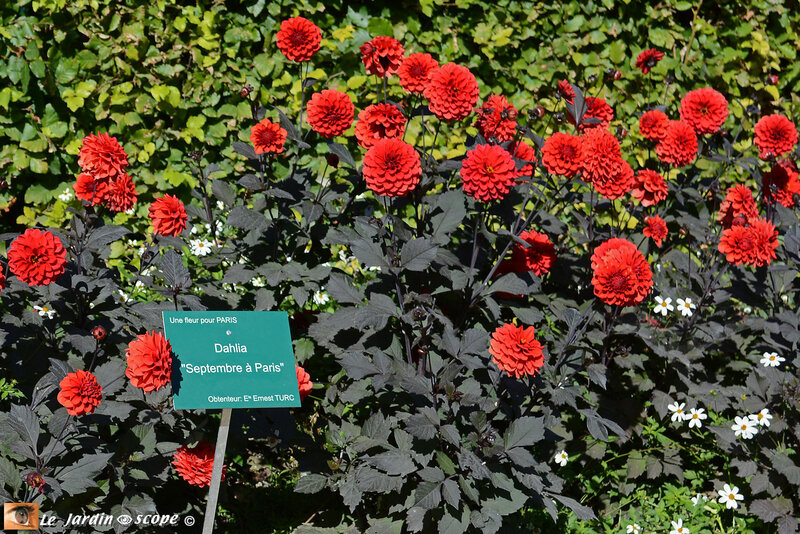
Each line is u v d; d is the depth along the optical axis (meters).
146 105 5.12
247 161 5.34
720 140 5.65
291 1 5.21
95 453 2.71
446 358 3.32
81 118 5.15
